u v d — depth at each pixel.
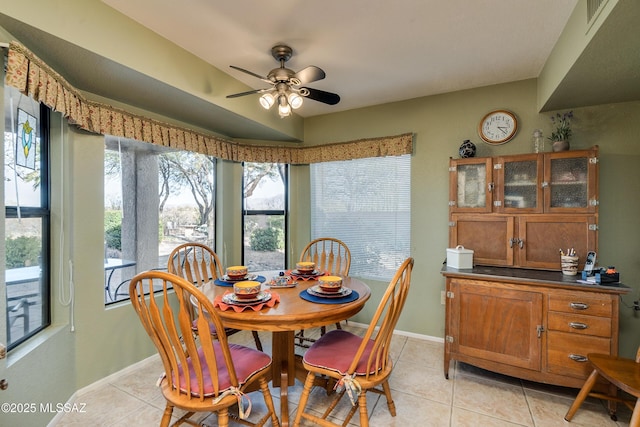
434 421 1.82
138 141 2.63
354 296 1.80
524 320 2.06
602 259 2.39
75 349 2.03
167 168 2.99
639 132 2.31
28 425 1.54
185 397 1.36
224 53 2.23
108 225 2.47
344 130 3.48
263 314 1.51
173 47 2.08
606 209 2.39
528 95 2.63
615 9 1.27
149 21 1.84
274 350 2.02
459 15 1.79
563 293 1.96
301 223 3.73
